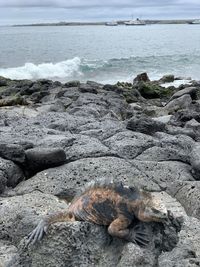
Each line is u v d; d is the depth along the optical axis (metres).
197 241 1.13
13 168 1.63
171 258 0.95
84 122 2.26
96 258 0.96
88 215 0.97
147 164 1.69
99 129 2.08
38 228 0.99
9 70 6.69
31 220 1.13
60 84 4.59
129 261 0.92
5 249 1.15
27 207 1.31
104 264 0.95
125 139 1.93
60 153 1.64
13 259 1.03
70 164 1.65
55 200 1.43
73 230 0.96
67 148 1.81
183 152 1.86
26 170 1.68
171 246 0.97
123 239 0.96
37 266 0.97
